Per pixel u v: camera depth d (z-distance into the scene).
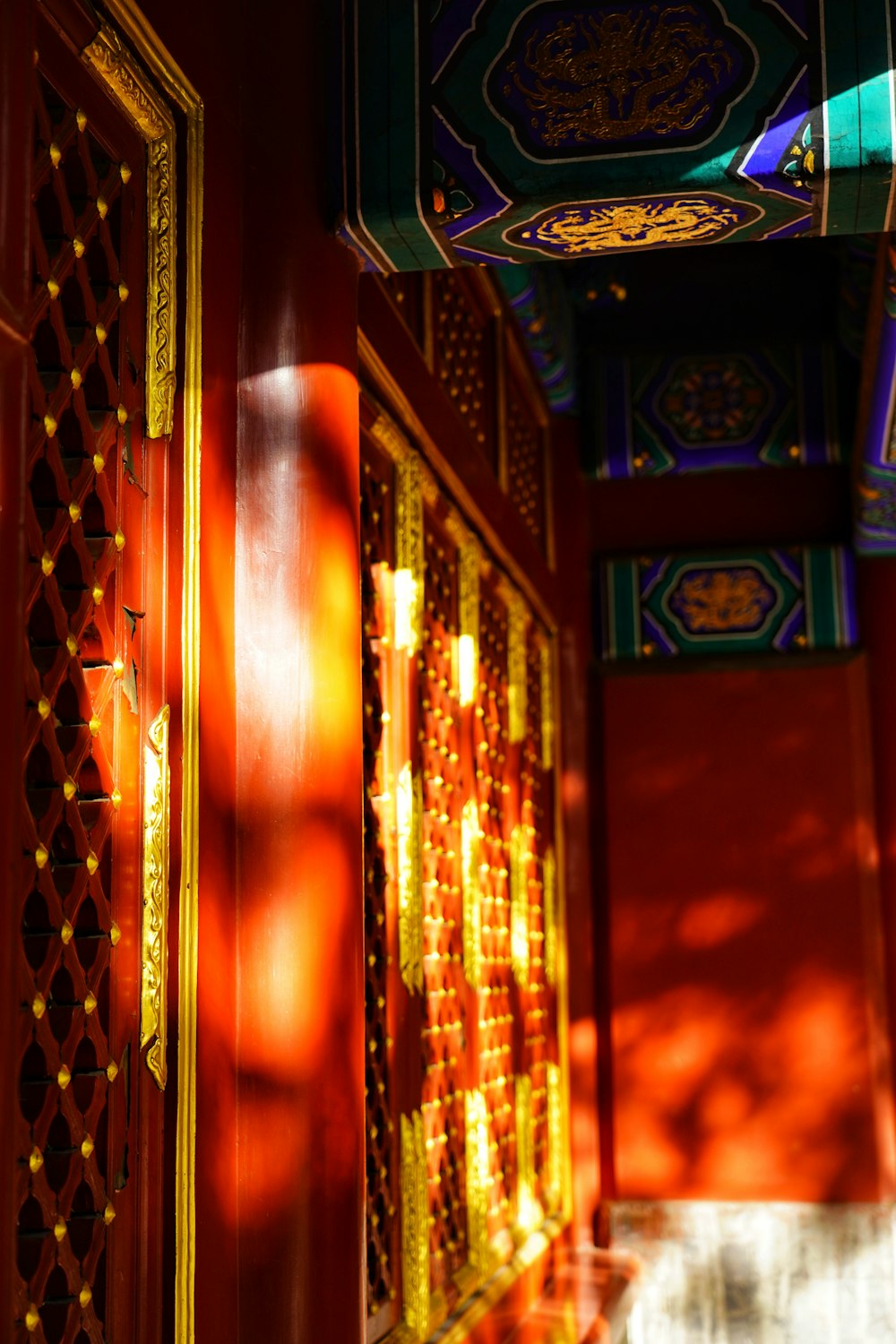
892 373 5.39
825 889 7.43
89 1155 2.40
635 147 3.48
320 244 3.53
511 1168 6.00
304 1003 3.16
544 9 3.58
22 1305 2.20
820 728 7.57
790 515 7.85
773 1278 7.09
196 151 3.02
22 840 2.22
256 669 3.26
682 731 7.66
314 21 3.60
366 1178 3.89
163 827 2.71
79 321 2.54
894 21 3.44
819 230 3.70
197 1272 2.78
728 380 7.84
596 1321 5.58
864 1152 7.17
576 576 7.81
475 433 5.86
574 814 7.61
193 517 2.90
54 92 2.51
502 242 3.69
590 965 7.50
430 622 5.00
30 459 2.34
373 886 4.20
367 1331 3.92
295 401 3.37
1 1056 1.78
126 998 2.57
